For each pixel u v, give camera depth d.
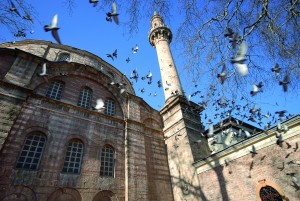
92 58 19.64
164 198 13.69
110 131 14.01
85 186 10.66
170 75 21.34
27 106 10.97
